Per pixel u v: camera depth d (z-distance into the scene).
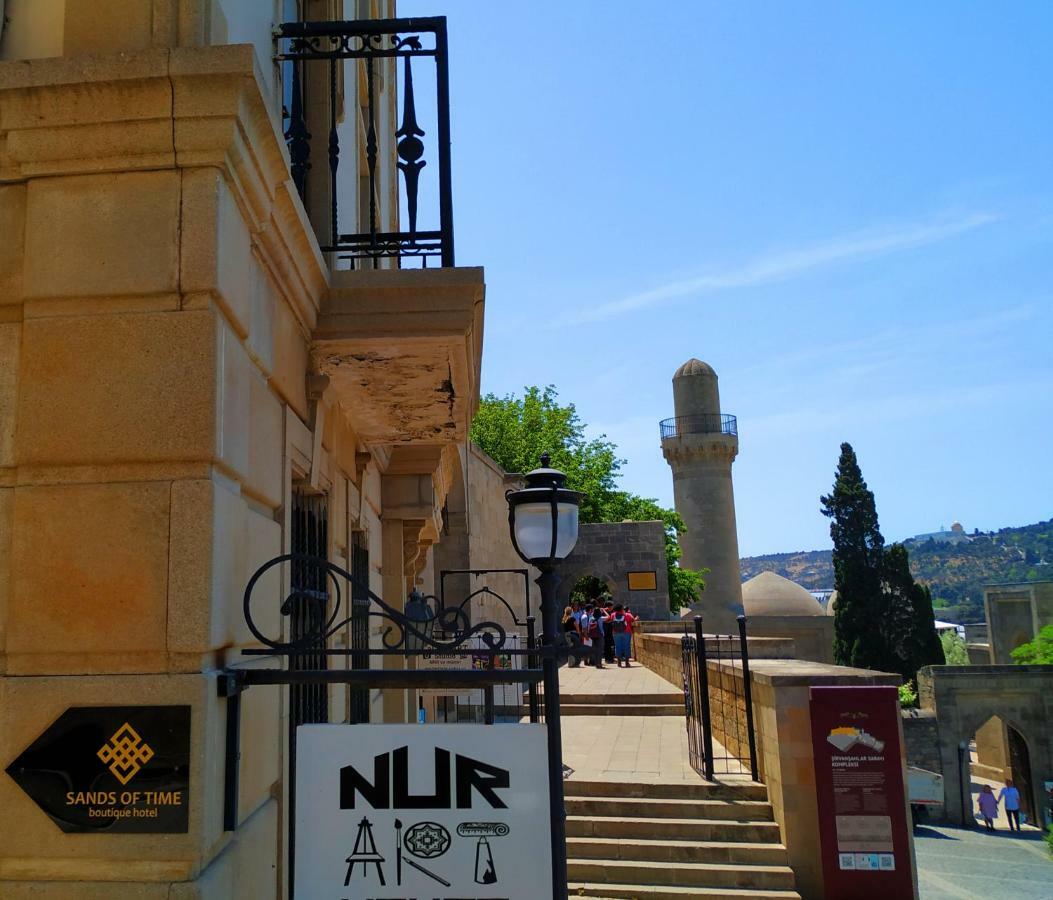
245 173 2.82
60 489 2.52
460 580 22.11
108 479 2.54
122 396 2.56
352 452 5.87
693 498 46.53
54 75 2.60
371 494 7.22
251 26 3.68
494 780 2.64
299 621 4.12
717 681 10.66
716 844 7.56
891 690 7.27
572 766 9.44
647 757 9.97
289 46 4.76
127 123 2.63
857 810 7.13
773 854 7.38
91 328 2.60
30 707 2.40
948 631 57.97
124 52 2.62
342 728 2.67
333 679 2.63
